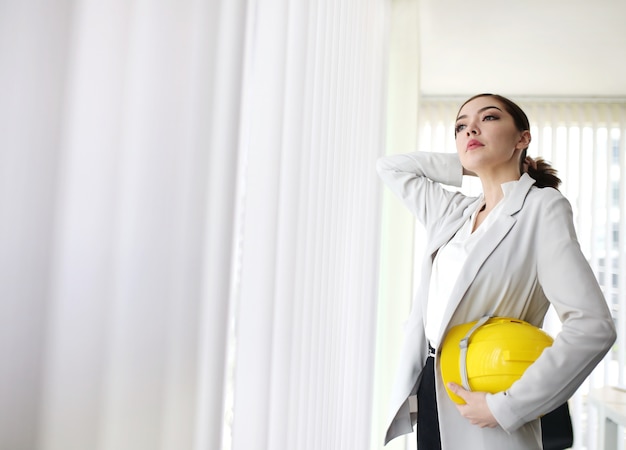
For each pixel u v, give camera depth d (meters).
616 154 4.43
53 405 0.34
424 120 4.67
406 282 2.50
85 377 0.36
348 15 1.45
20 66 0.32
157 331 0.43
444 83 4.32
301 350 1.00
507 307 1.19
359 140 1.66
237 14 0.56
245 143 0.73
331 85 1.27
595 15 3.00
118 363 0.39
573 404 4.17
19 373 0.32
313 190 1.08
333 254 1.31
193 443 0.48
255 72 0.74
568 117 4.50
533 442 1.13
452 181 1.61
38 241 0.33
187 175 0.46
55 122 0.34
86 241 0.36
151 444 0.43
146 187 0.42
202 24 0.47
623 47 3.42
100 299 0.38
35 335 0.33
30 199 0.32
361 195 1.73
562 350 0.99
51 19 0.33
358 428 1.76
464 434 1.16
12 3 0.31
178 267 0.46
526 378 1.00
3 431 0.32
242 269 0.73
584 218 4.40
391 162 1.68
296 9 0.91
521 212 1.19
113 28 0.38
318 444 1.19
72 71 0.35
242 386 0.71
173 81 0.44
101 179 0.38
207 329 0.52
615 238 4.35
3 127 0.31
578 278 1.03
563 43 3.41
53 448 0.34
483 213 1.34
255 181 0.74
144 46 0.41
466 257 1.24
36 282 0.33
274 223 0.76
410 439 3.39
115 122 0.39
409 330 1.43
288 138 0.90
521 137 1.31
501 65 3.86
